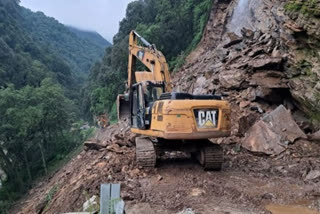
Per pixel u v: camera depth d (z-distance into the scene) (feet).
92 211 20.03
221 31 81.46
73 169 54.65
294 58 36.17
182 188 23.54
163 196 22.18
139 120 30.17
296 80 37.19
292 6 32.71
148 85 30.55
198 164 29.86
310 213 19.36
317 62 32.63
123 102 41.73
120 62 160.04
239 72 46.11
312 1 29.81
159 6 159.63
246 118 38.29
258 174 26.96
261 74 42.50
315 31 30.32
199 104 25.48
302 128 36.55
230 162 30.45
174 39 124.36
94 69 262.47
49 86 125.80
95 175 29.17
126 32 195.42
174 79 84.02
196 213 19.26
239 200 21.43
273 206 20.49
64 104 127.24
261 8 60.70
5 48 235.81
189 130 25.09
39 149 118.62
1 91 113.19
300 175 26.55
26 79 231.30
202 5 121.80
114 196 18.45
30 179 105.91
